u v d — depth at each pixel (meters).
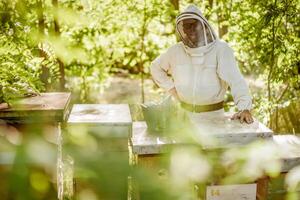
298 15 4.58
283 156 2.45
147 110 2.73
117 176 2.40
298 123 4.91
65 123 2.48
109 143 2.47
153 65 3.56
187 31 3.15
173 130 2.63
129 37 7.05
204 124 2.76
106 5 6.20
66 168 2.73
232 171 2.29
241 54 5.34
